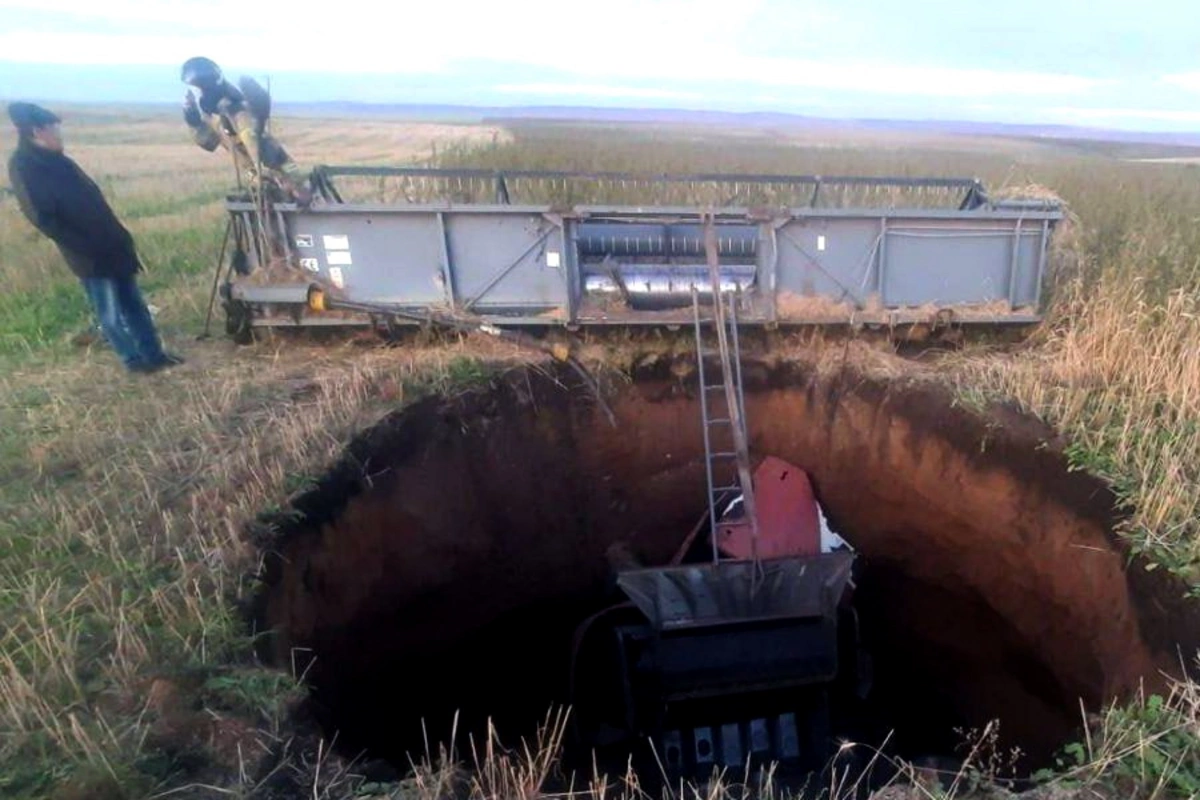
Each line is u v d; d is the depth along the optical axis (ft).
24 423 18.93
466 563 20.77
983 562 20.06
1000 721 19.79
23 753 9.94
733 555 20.62
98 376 21.62
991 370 21.06
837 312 22.85
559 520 23.08
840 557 18.99
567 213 21.86
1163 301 22.39
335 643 16.15
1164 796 9.82
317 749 10.85
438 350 22.08
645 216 21.97
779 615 18.49
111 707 10.72
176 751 10.24
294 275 22.39
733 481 24.14
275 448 17.30
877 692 23.16
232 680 11.33
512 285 22.88
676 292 22.86
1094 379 19.71
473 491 20.84
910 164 57.41
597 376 22.75
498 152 52.80
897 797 10.69
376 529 17.93
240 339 23.21
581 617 24.09
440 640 20.92
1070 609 16.83
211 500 15.39
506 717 21.24
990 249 22.76
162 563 13.76
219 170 81.00
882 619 23.91
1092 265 25.23
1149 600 13.98
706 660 18.39
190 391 20.36
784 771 18.83
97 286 20.38
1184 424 17.39
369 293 22.85
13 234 40.50
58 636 11.89
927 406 20.72
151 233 40.57
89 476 16.61
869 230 22.35
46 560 13.83
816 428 23.18
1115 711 11.23
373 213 22.12
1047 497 17.65
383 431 18.69
